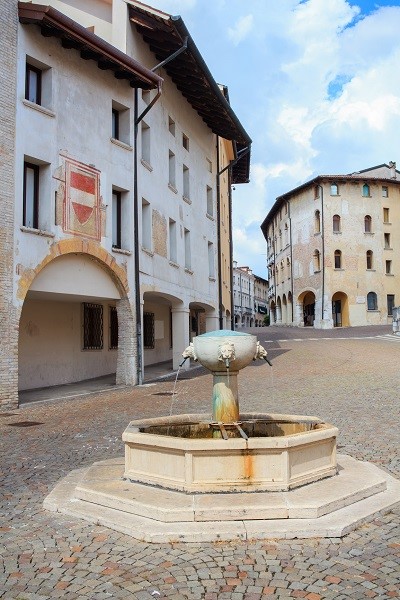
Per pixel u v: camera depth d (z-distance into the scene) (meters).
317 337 38.34
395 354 23.88
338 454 7.29
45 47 14.70
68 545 4.68
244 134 27.09
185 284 23.33
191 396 14.53
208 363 6.38
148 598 3.75
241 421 6.92
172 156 22.53
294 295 57.31
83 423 10.88
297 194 56.88
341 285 51.62
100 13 19.14
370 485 5.64
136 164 18.16
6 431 10.21
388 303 53.00
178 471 5.48
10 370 13.24
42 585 3.97
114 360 22.33
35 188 14.68
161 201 20.70
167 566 4.23
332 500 5.14
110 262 16.61
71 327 19.53
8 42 13.62
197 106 24.84
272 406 11.96
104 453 8.10
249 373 19.22
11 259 13.36
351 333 40.88
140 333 17.98
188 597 3.76
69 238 15.05
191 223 24.59
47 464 7.53
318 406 11.77
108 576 4.09
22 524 5.22
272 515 4.93
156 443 5.60
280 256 64.06
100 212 16.34
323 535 4.71
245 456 5.39
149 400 14.00
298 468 5.58
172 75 21.77
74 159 15.45
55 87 14.94
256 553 4.44
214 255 28.17
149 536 4.68
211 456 5.38
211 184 28.17
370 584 3.90
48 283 14.75
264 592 3.81
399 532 4.82
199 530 4.72
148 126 19.66
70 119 15.41
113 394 15.68
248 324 105.38
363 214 52.72
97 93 16.56
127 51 17.97
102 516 5.15
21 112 13.88
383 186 53.56
